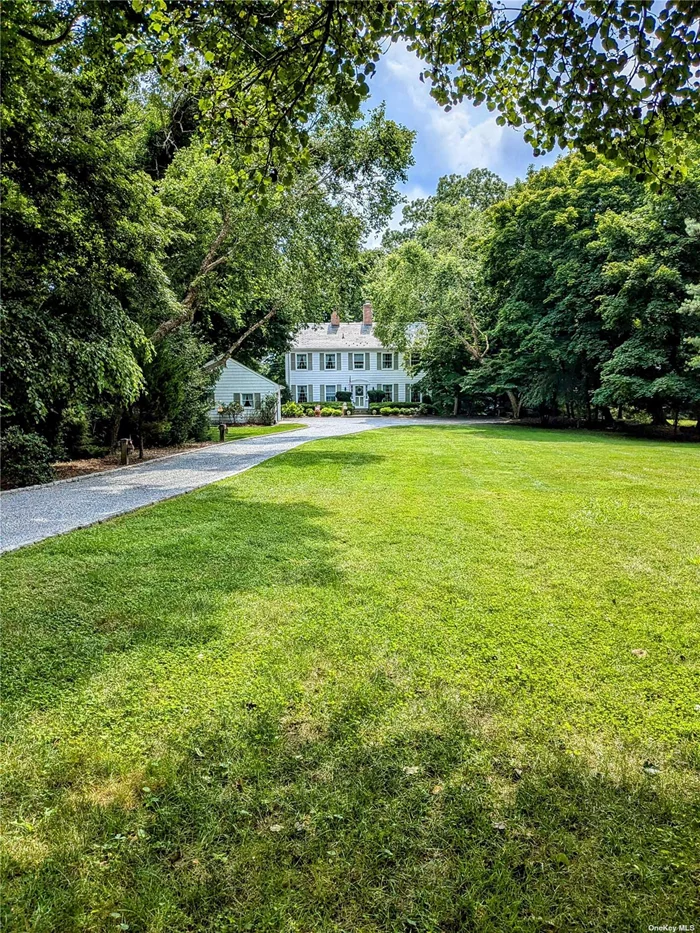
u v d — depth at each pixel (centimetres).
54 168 859
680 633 315
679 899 149
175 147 1539
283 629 318
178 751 210
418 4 318
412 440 1644
